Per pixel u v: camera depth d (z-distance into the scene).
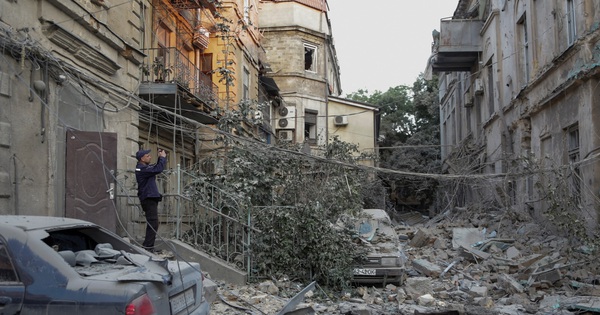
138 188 9.36
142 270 4.76
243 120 13.20
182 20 17.42
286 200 10.91
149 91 12.84
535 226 15.83
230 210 10.63
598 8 12.05
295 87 28.59
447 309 8.70
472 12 25.88
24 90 7.90
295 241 10.31
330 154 12.07
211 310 7.95
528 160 13.93
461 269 13.28
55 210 8.78
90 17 9.76
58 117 8.30
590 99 12.20
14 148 7.65
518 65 18.33
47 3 8.47
